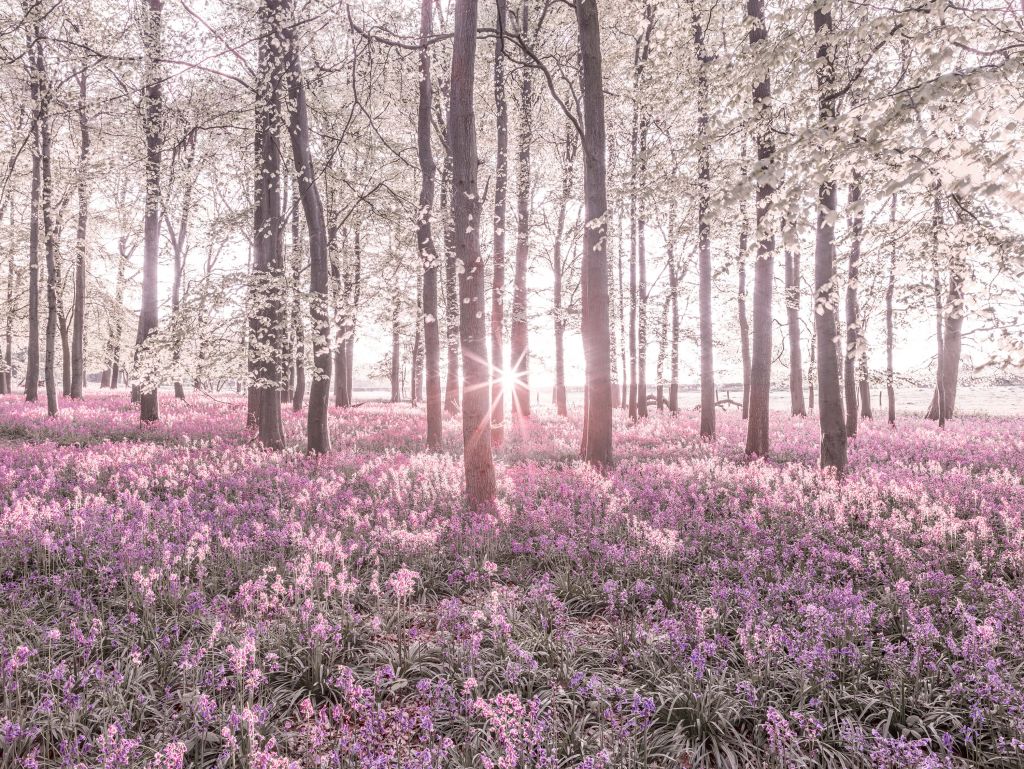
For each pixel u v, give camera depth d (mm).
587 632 5922
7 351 36281
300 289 14102
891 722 4312
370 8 14875
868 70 9359
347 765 3717
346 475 13117
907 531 8312
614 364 29844
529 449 16953
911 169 5367
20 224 26062
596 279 12531
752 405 15180
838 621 5387
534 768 3682
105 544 7500
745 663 5070
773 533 8414
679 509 9367
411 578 5891
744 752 4047
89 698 4590
